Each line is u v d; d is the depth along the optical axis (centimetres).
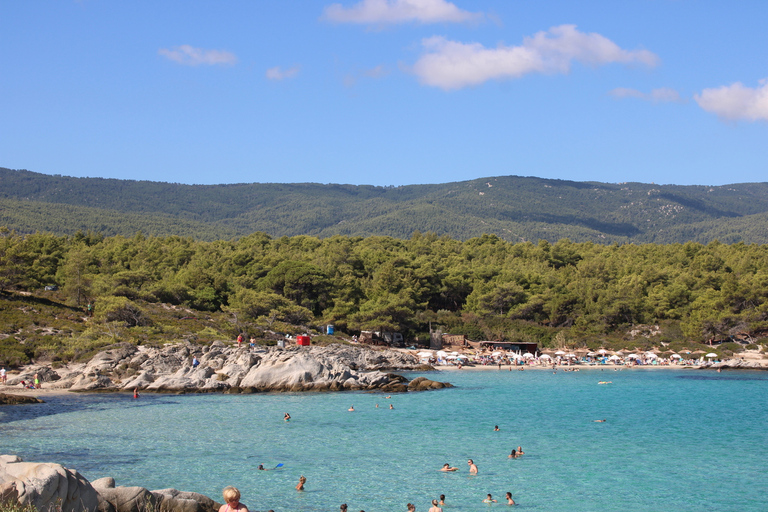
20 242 12506
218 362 8206
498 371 10600
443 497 3048
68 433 4638
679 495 3256
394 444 4406
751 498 3209
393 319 13062
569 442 4544
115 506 2384
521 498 3186
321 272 14425
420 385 7788
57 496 2064
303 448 4247
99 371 7750
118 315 10325
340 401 6600
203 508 2545
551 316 14700
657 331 13788
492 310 15400
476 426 5159
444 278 16600
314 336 11875
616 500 3166
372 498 3144
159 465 3709
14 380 7275
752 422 5444
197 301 13038
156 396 6900
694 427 5191
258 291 14188
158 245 19112
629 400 6888
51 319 9950
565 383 8669
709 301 13562
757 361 11369
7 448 4091
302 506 3000
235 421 5275
